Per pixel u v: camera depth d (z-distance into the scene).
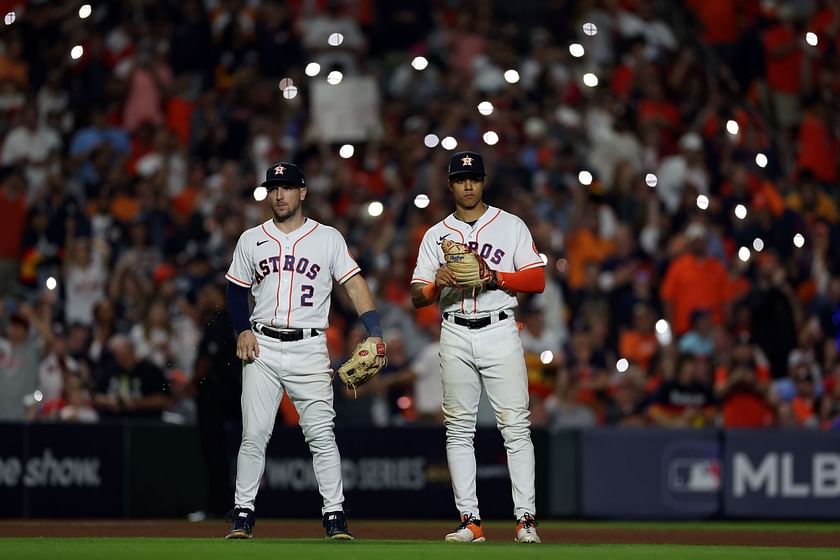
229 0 75.25
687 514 49.00
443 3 82.06
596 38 76.31
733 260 63.34
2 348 47.00
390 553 23.80
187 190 64.25
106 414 48.31
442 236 29.58
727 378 52.34
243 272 29.22
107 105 68.81
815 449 49.69
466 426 29.27
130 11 74.06
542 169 67.31
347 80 61.38
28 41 66.56
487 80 73.00
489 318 28.88
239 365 42.31
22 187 57.03
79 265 54.94
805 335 57.94
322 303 29.05
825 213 67.81
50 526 39.19
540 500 48.59
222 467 43.00
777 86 72.94
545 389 53.12
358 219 63.25
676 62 74.56
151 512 46.44
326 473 29.03
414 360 55.53
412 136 67.69
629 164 66.50
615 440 49.06
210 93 70.56
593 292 59.62
